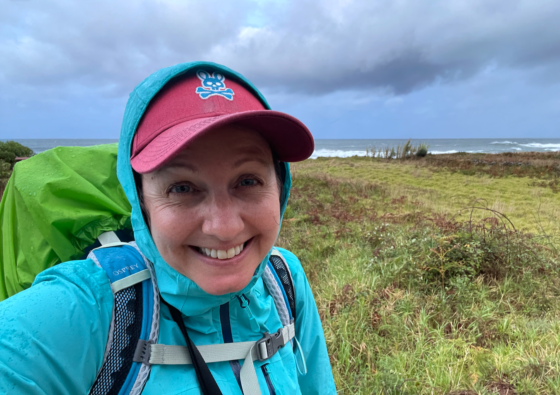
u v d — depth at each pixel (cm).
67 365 31
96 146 56
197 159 32
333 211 327
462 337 119
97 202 48
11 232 48
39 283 34
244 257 36
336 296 143
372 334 121
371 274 166
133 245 41
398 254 182
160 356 34
